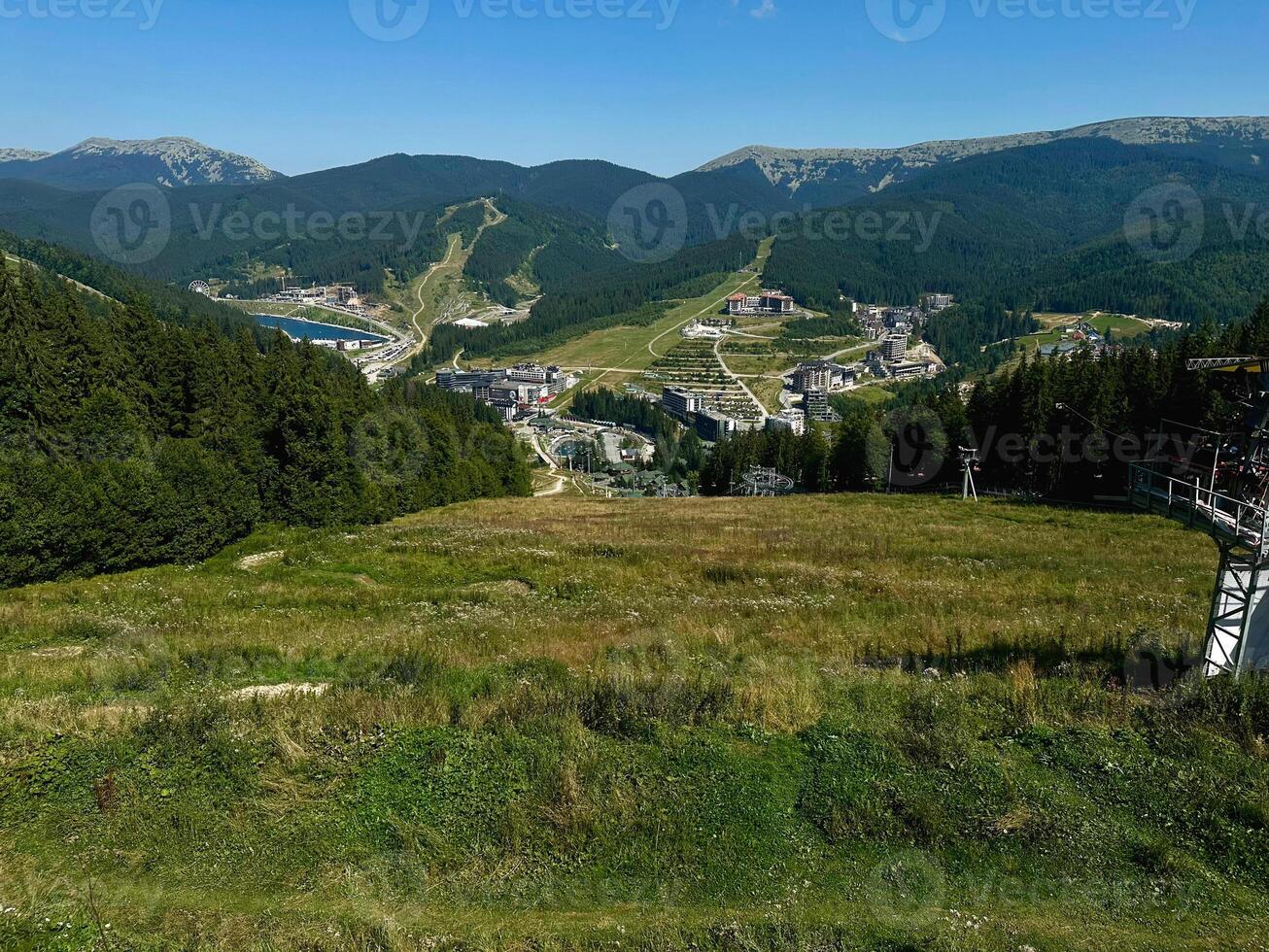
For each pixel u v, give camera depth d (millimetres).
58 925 7793
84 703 12938
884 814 9781
